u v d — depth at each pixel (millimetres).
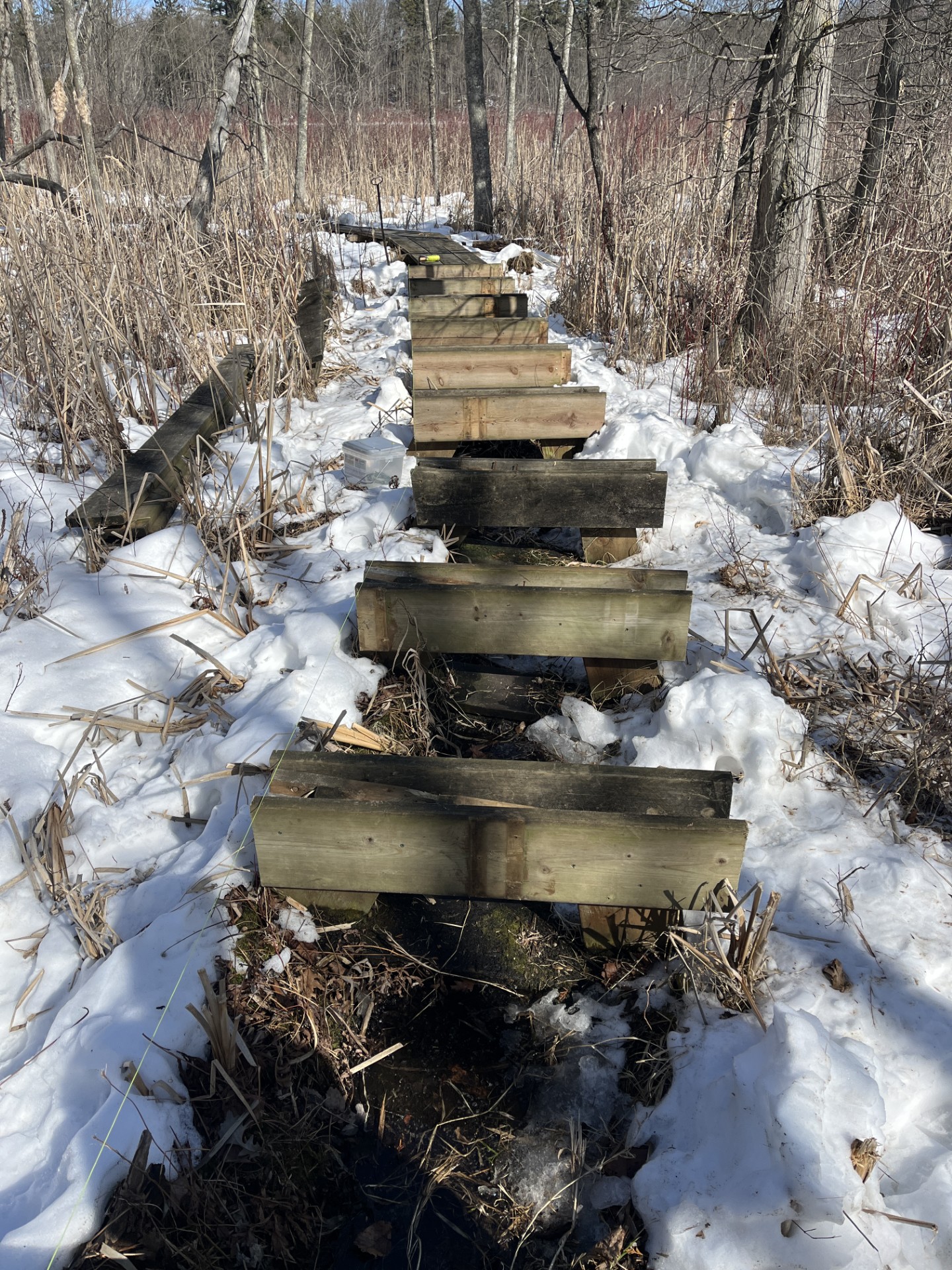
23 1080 1987
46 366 5230
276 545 4188
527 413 4820
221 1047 1978
